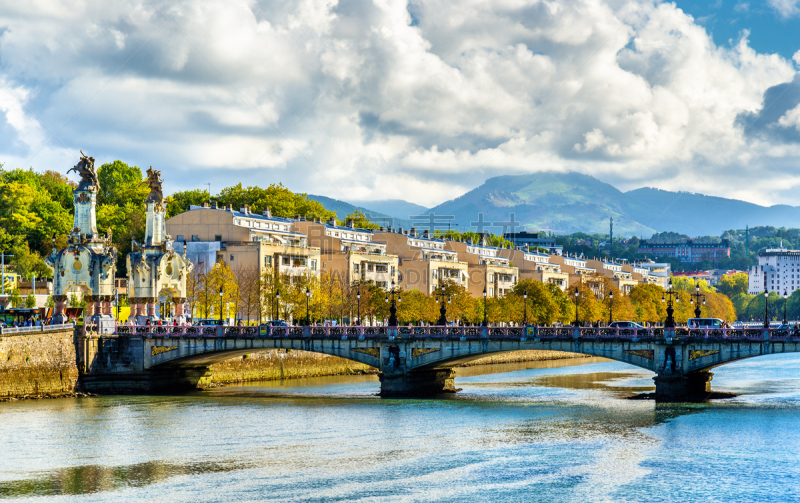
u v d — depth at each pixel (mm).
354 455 104062
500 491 89500
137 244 163875
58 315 155375
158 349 156375
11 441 110250
